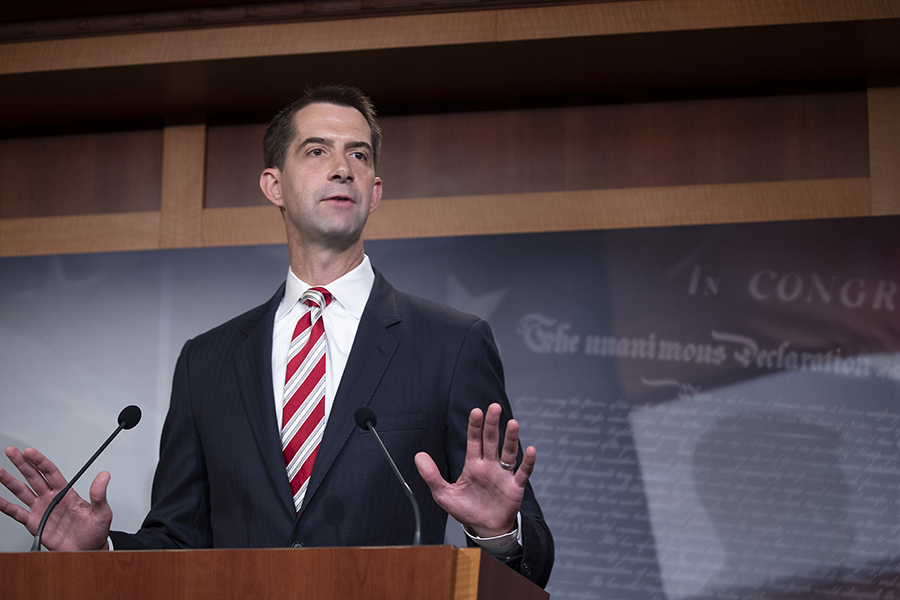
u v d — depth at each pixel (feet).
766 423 10.18
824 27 10.48
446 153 12.06
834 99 11.50
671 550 10.07
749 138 11.57
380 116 12.29
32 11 11.84
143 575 4.06
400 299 6.77
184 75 11.67
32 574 4.16
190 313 11.50
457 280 11.11
